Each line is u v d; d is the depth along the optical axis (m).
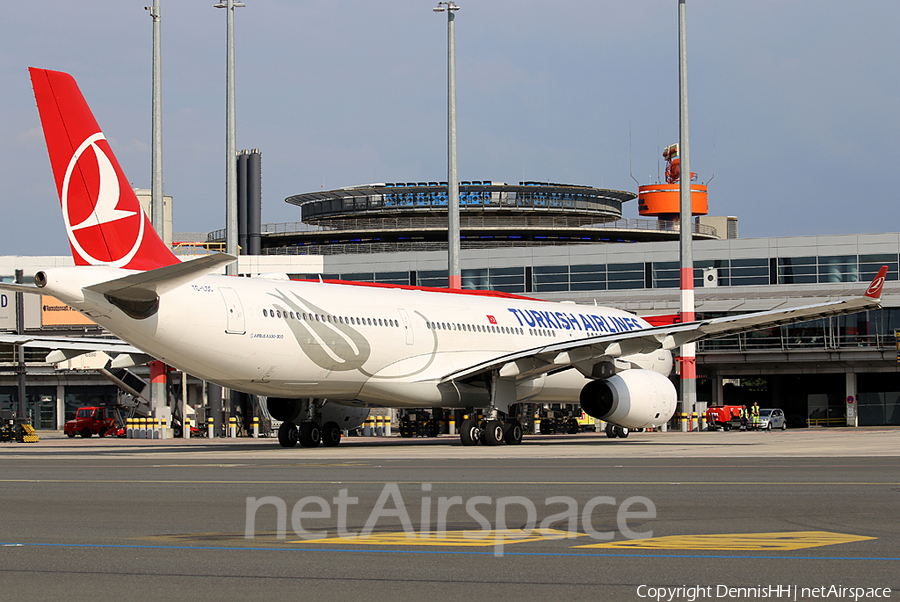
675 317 86.50
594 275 124.81
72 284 43.28
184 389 85.62
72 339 64.81
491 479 30.33
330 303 54.22
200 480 30.88
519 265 126.56
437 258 126.62
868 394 136.88
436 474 32.69
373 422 92.69
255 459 43.62
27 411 131.38
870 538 18.02
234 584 14.20
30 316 121.81
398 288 60.66
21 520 21.09
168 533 19.06
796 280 120.25
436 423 87.56
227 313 48.53
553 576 14.66
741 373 124.50
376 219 145.38
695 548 16.95
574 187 144.75
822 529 19.17
